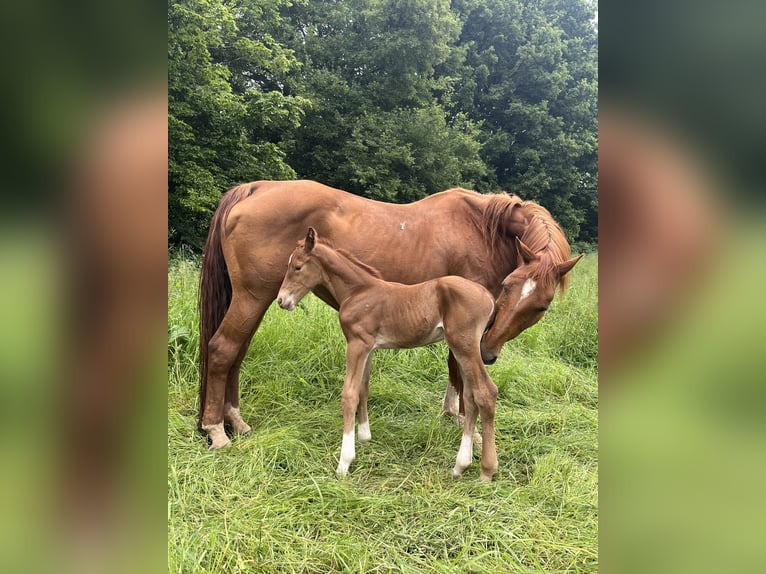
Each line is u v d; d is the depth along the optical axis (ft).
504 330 9.05
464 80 61.00
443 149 49.90
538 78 62.49
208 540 6.83
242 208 9.89
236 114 35.83
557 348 16.42
